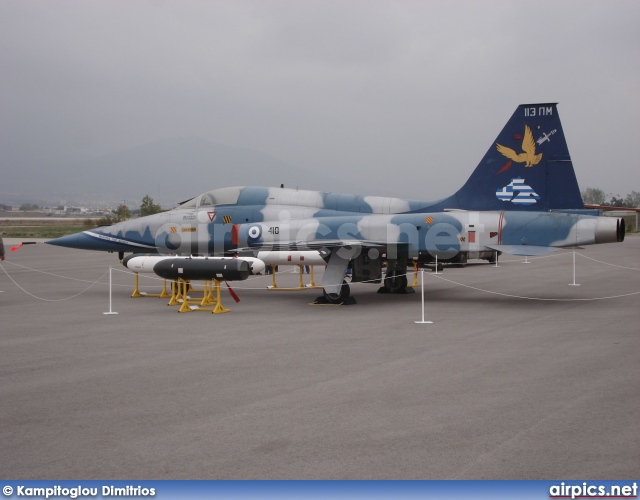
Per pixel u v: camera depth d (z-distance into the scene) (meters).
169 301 17.94
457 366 9.40
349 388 8.19
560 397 7.68
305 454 5.91
